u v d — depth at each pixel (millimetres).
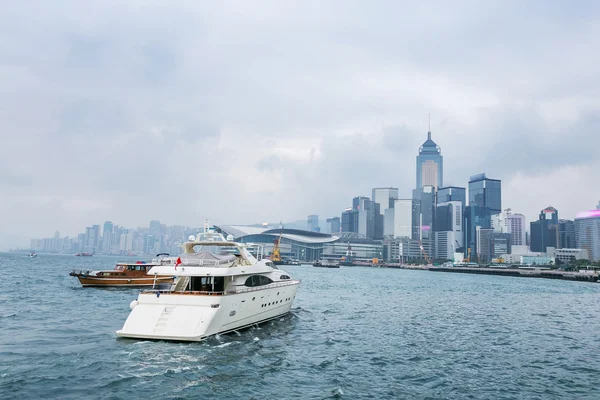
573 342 35750
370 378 23016
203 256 32219
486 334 37969
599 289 130500
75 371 21641
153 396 18672
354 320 43000
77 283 78500
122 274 68562
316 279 129125
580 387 22797
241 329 32500
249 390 20062
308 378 22438
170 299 28797
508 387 22438
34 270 126812
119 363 23125
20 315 39719
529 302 74125
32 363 22875
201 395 19094
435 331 38438
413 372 24562
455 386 22203
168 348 26312
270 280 37594
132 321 28469
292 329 35656
